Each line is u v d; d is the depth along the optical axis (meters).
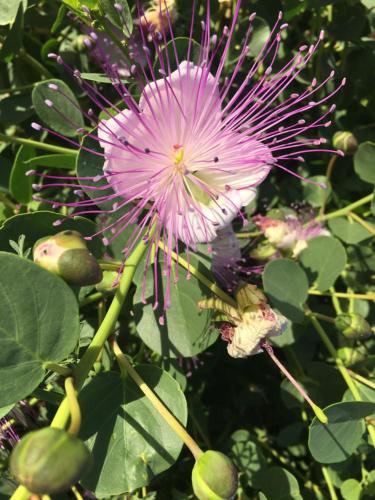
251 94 0.13
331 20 0.18
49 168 0.18
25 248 0.13
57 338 0.11
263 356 0.20
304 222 0.19
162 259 0.14
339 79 0.19
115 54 0.15
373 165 0.18
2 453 0.14
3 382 0.10
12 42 0.16
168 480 0.18
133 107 0.12
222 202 0.12
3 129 0.19
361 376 0.16
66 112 0.15
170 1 0.16
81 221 0.14
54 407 0.15
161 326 0.14
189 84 0.12
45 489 0.08
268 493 0.16
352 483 0.16
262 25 0.17
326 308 0.19
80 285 0.11
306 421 0.18
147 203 0.13
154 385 0.13
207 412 0.20
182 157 0.13
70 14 0.17
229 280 0.15
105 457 0.12
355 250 0.19
